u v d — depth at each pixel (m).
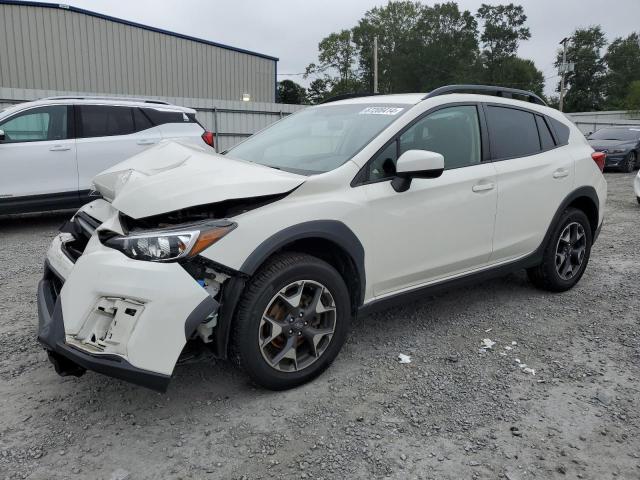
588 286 5.20
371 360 3.59
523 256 4.49
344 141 3.67
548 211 4.55
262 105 19.00
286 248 3.17
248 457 2.61
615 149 17.58
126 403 3.06
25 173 7.59
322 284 3.16
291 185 3.07
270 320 3.00
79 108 8.04
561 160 4.67
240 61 29.45
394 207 3.47
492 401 3.12
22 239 7.34
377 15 80.06
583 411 3.03
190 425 2.86
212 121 17.98
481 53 82.31
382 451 2.66
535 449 2.69
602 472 2.53
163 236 2.68
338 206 3.20
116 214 2.99
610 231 7.96
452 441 2.74
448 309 4.52
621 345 3.89
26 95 14.57
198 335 2.89
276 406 3.03
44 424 2.85
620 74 86.94
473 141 4.07
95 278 2.70
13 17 22.17
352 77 80.38
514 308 4.56
